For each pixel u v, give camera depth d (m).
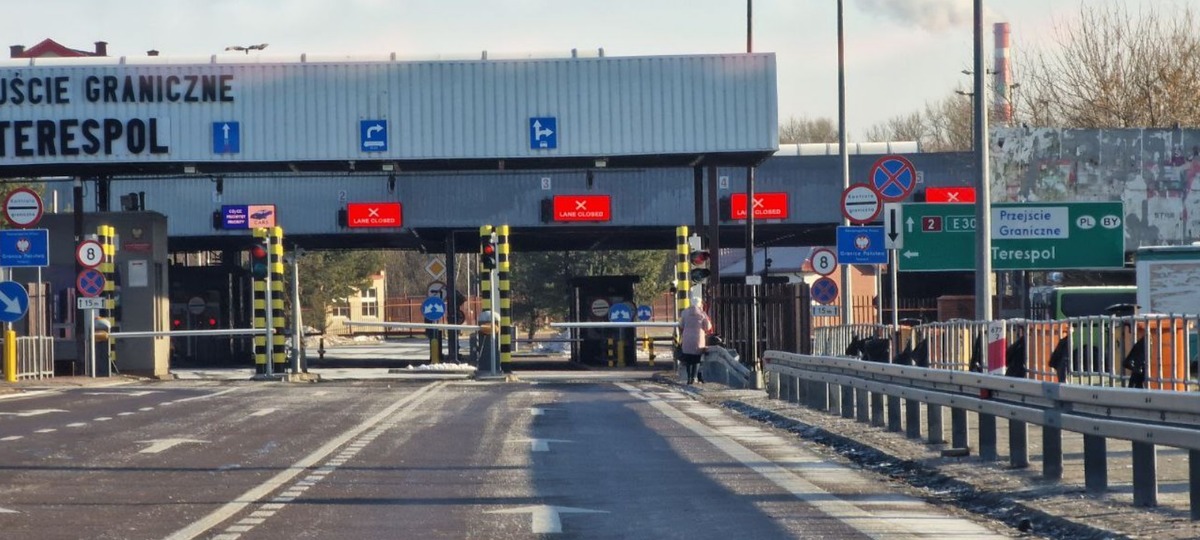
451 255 189.50
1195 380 61.53
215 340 189.88
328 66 123.94
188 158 123.50
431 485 44.75
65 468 49.12
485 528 35.66
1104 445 39.38
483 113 123.81
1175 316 63.84
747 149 122.56
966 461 48.53
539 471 48.72
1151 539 31.39
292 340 127.50
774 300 118.19
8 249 110.75
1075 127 170.88
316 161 124.19
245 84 123.94
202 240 198.50
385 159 123.62
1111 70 185.25
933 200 187.25
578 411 79.75
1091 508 36.38
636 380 126.19
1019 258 126.62
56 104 122.75
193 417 73.19
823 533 34.44
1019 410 43.44
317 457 53.22
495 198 186.25
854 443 56.50
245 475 47.38
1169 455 48.94
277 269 125.88
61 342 131.38
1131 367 62.72
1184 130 156.88
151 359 130.12
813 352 122.88
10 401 86.38
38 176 132.62
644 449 56.72
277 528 35.66
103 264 126.94
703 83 122.75
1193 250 109.81
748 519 36.94
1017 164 157.50
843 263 91.44
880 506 39.56
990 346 66.06
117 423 68.94
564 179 186.25
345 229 187.00
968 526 35.72
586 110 123.31
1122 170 157.25
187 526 35.84
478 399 91.06
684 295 133.62
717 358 115.81
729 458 53.06
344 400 88.94
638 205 186.50
